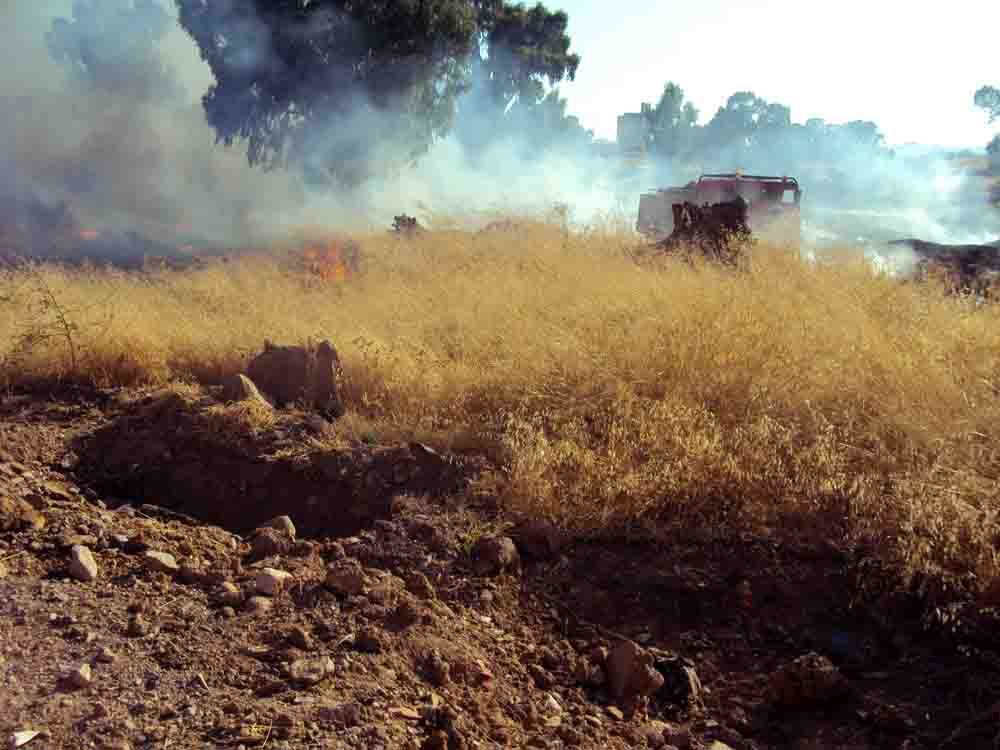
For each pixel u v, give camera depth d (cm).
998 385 518
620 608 389
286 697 294
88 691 289
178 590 372
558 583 401
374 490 474
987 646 344
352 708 287
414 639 343
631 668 345
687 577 398
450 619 367
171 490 511
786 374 541
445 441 511
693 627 379
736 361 552
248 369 623
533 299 750
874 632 365
